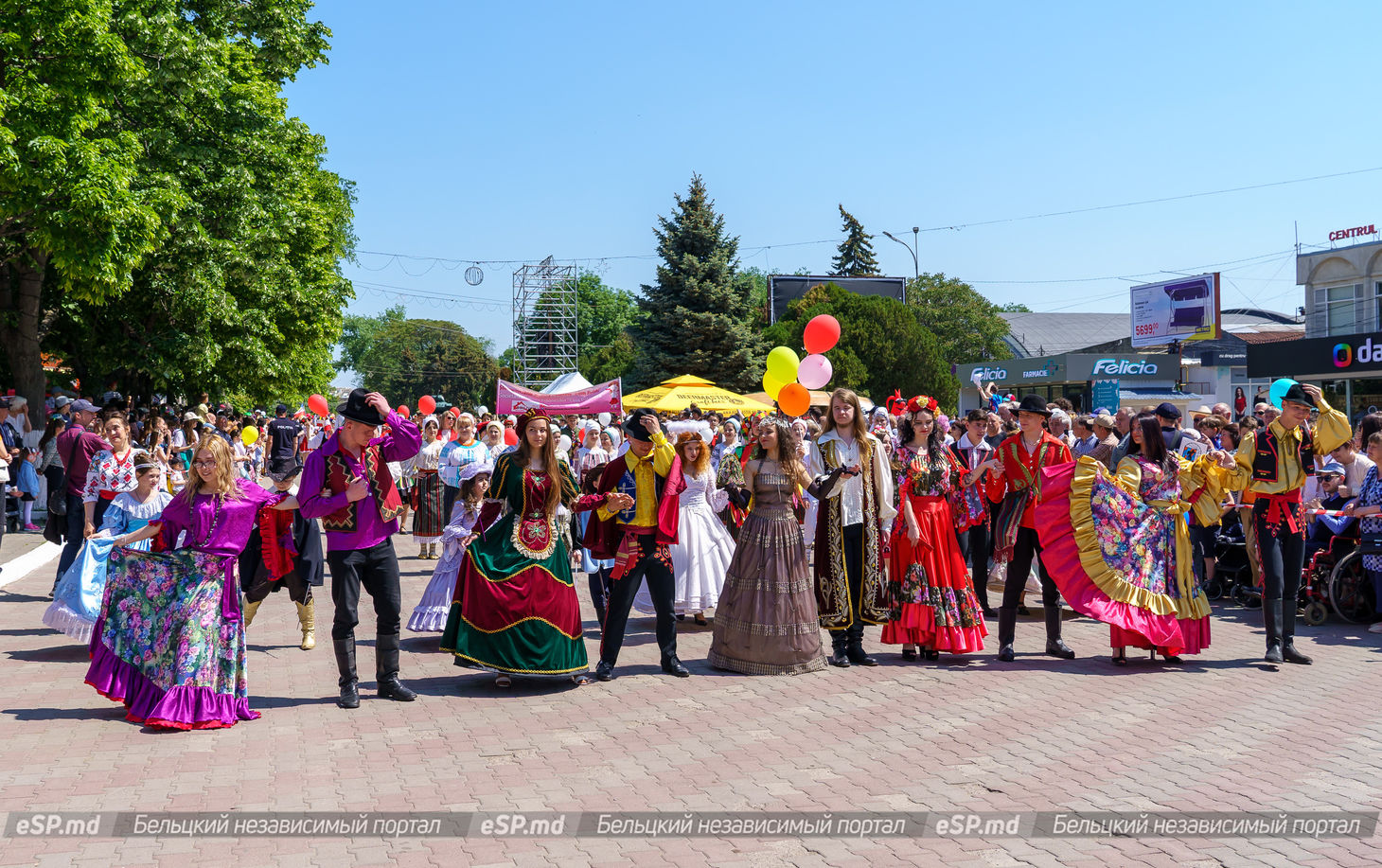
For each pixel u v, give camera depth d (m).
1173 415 9.90
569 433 16.83
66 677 7.32
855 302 53.78
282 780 5.10
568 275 64.94
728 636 7.62
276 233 26.28
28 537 15.01
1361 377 31.55
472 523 8.84
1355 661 7.77
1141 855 4.13
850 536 7.77
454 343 116.38
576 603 7.26
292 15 29.38
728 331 46.69
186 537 6.18
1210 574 10.70
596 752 5.58
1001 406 11.25
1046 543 7.83
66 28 17.06
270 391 29.41
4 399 16.56
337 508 6.54
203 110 23.73
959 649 7.74
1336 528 9.41
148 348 24.42
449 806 4.71
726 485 7.72
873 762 5.35
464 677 7.52
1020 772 5.16
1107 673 7.44
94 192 16.52
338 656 6.61
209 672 6.11
